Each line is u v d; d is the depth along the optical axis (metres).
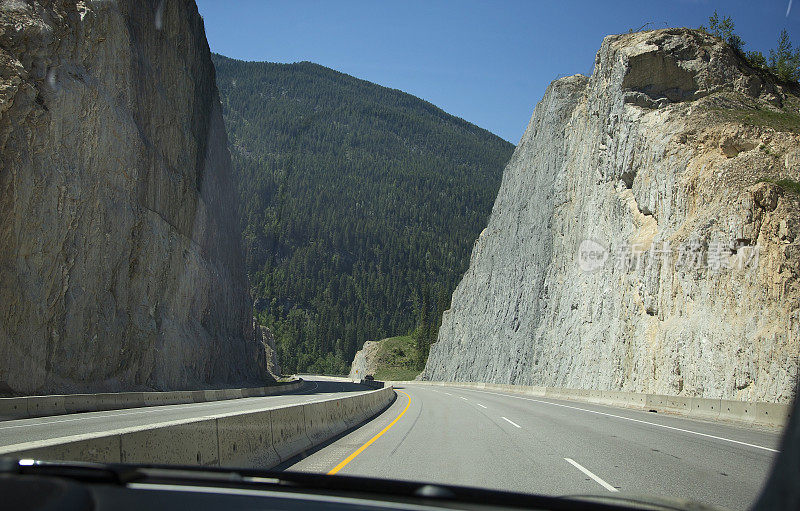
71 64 31.97
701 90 39.66
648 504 5.18
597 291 43.34
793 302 24.66
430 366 99.62
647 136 38.69
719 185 30.75
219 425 9.01
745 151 32.38
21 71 28.09
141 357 36.56
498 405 29.12
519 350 57.88
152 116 42.03
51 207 29.05
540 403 31.61
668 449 13.49
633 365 35.12
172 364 40.34
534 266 59.53
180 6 48.97
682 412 25.81
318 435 13.99
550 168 61.44
